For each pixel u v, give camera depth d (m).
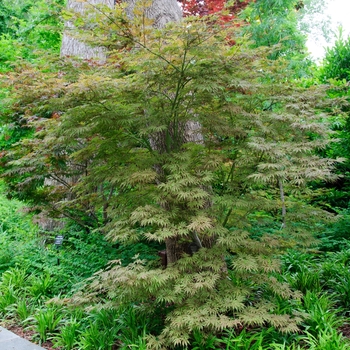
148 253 6.20
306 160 4.27
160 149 5.24
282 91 4.98
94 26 4.27
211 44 4.14
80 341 4.51
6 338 4.74
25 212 7.00
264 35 11.47
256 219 5.20
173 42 4.02
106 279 4.11
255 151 4.45
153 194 4.48
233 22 4.78
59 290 5.85
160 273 4.11
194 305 4.05
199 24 3.91
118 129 4.70
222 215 4.70
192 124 5.63
